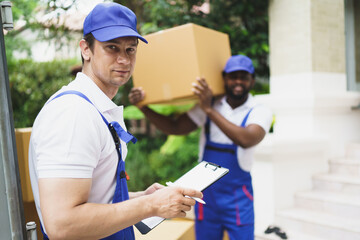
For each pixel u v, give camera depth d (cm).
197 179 104
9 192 78
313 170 327
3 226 78
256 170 309
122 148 95
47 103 82
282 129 346
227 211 189
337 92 337
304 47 325
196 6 451
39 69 469
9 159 77
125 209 77
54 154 72
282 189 304
